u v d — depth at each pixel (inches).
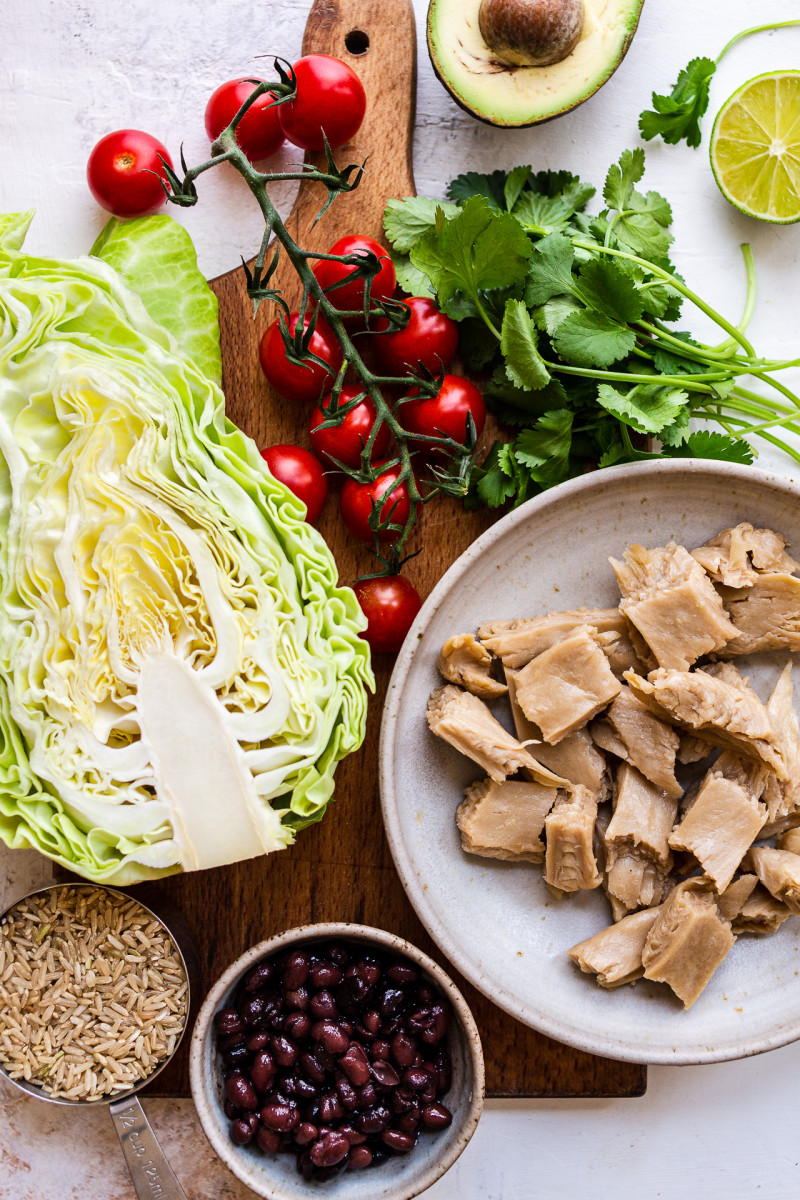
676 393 24.8
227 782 23.3
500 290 25.1
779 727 25.1
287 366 24.8
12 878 25.9
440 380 24.1
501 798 24.9
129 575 23.3
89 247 26.4
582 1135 26.8
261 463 23.9
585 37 24.9
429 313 25.1
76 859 23.3
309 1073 24.4
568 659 24.6
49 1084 25.1
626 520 25.4
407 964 24.6
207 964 25.7
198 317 24.9
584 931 25.5
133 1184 25.4
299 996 24.5
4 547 23.1
